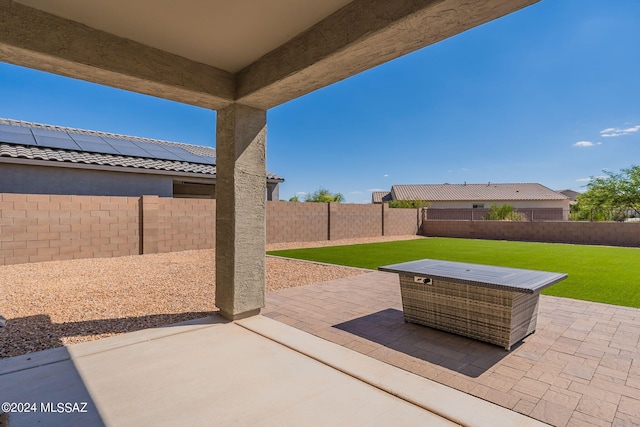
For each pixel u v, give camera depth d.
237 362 3.17
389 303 5.24
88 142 12.91
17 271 7.26
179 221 10.77
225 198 4.35
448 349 3.48
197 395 2.60
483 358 3.27
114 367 3.05
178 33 3.24
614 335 3.83
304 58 3.20
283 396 2.59
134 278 6.86
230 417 2.32
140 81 3.49
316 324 4.25
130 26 3.11
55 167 10.43
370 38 2.64
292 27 3.15
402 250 12.41
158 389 2.68
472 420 2.29
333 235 15.76
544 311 4.71
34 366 3.04
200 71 3.85
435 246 13.91
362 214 17.20
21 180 9.92
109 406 2.44
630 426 2.21
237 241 4.27
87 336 3.79
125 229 9.76
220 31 3.21
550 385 2.76
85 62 3.07
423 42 2.72
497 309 3.50
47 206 8.45
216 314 4.61
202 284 6.39
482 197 33.28
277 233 13.82
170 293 5.71
